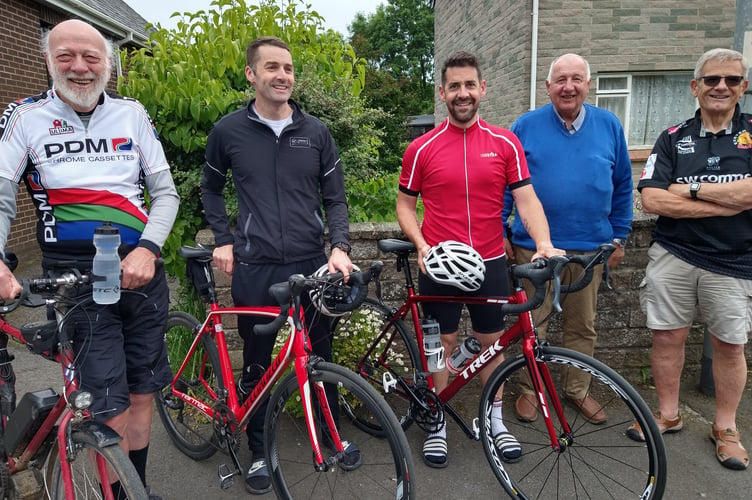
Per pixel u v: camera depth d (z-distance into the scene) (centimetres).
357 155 364
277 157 238
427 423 262
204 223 365
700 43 741
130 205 200
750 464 260
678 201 256
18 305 156
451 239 256
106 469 168
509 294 278
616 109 779
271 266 239
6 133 181
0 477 188
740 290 255
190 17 399
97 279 163
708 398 323
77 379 179
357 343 303
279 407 215
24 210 682
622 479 252
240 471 237
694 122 264
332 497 237
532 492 245
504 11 829
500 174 251
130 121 200
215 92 337
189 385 273
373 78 2344
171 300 446
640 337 347
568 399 304
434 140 256
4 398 202
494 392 241
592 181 273
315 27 432
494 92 898
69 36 177
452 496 243
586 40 738
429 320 254
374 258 339
